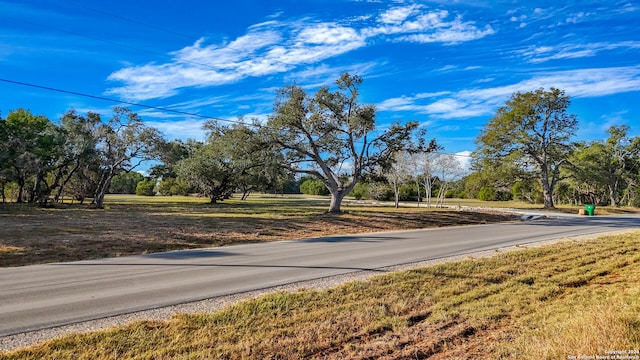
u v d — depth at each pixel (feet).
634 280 24.85
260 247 41.22
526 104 129.90
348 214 76.74
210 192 144.36
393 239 48.42
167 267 29.78
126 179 263.70
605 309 16.58
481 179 141.18
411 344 15.31
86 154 102.22
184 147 140.97
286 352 14.28
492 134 136.87
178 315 17.63
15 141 90.33
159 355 13.69
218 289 22.88
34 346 14.05
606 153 166.91
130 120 106.22
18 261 31.76
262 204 138.00
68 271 28.09
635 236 45.55
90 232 46.70
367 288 22.48
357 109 72.90
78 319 17.35
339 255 35.58
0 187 123.85
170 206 115.96
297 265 30.58
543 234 53.67
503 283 24.26
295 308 18.99
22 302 19.93
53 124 102.63
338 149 77.77
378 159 78.69
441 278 25.08
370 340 15.70
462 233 55.83
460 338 15.96
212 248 40.47
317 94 70.49
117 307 19.17
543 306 19.83
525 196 178.19
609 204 182.91
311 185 273.75
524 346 14.11
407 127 73.67
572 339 13.71
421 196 190.19
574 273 26.81
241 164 73.67
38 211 83.87
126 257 34.37
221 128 76.59
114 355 13.58
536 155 134.72
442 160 124.67
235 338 15.34
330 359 13.94
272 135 69.97
